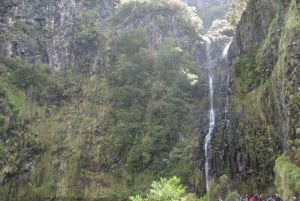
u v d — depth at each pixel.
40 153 55.75
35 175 53.84
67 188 52.47
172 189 27.52
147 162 51.34
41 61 65.94
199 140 52.56
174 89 57.31
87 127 57.44
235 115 47.16
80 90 62.56
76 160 54.62
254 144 41.88
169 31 69.00
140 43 63.91
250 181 41.47
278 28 41.22
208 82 62.62
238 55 54.62
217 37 70.94
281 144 37.25
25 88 61.31
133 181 50.94
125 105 57.53
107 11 72.25
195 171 49.03
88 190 51.94
